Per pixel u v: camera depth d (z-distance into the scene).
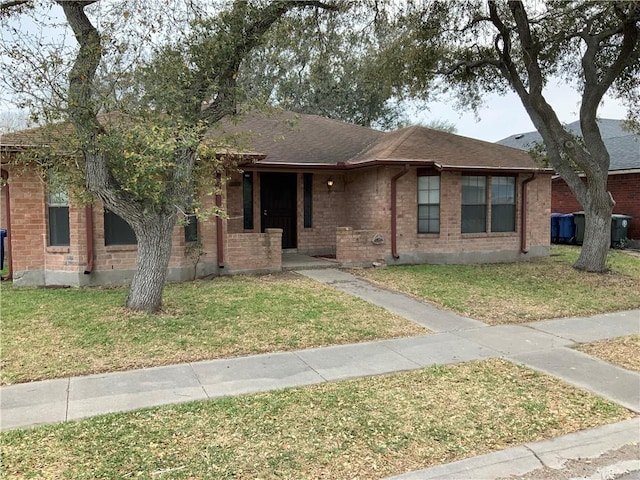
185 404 4.25
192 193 7.20
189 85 6.72
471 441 3.69
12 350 5.64
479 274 11.16
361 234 11.82
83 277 9.29
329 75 13.14
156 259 7.24
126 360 5.40
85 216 9.27
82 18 6.36
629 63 11.62
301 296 8.61
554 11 11.28
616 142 19.38
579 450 3.59
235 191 12.52
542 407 4.31
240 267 10.82
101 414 4.04
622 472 3.30
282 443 3.58
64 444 3.52
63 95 6.04
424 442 3.65
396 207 12.13
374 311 7.83
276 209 13.33
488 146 13.96
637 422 4.06
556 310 8.16
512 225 13.42
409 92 13.74
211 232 10.54
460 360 5.63
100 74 6.25
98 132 6.27
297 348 5.99
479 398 4.50
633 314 8.02
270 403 4.29
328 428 3.84
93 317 6.92
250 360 5.52
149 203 6.71
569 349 6.09
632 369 5.38
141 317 6.88
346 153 13.69
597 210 11.53
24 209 9.27
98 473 3.15
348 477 3.18
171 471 3.18
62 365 5.21
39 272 9.44
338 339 6.37
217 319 7.01
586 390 4.74
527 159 13.78
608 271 11.55
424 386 4.78
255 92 7.67
